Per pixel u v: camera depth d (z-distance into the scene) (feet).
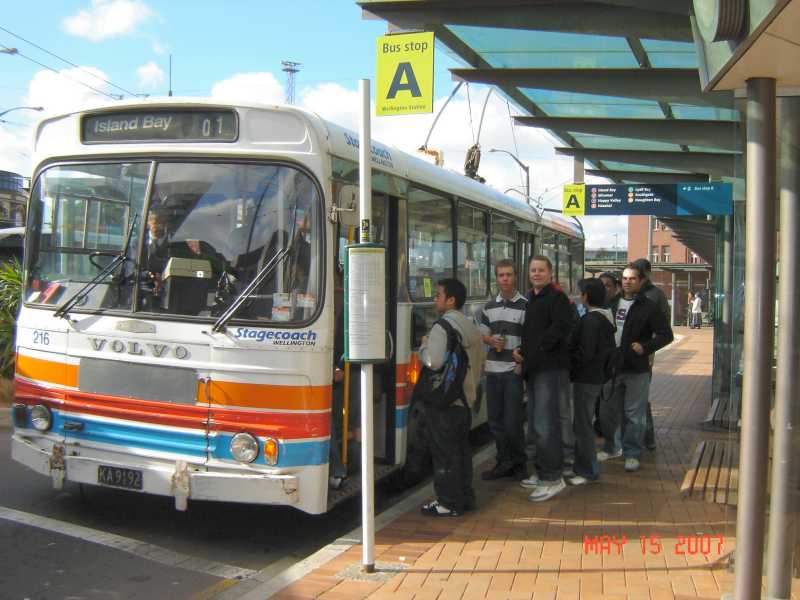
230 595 16.24
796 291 14.34
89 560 18.17
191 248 19.06
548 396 22.81
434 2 21.15
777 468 14.53
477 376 21.62
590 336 24.56
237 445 18.07
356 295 16.26
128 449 19.01
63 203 20.61
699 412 41.68
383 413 22.93
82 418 19.62
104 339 19.36
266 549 19.71
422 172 25.70
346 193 19.22
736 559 14.11
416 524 20.53
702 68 14.53
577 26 21.15
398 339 23.12
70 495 23.49
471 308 30.76
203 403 18.33
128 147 19.72
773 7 10.46
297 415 18.06
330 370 18.53
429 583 16.20
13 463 27.17
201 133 19.25
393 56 17.88
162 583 16.94
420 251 25.43
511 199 38.24
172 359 18.65
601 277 32.30
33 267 20.95
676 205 35.01
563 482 23.30
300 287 18.43
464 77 27.84
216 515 22.31
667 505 22.68
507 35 23.88
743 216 19.89
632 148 40.06
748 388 13.89
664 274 208.03
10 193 142.41
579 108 32.63
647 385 27.32
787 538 14.52
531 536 19.61
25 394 20.54
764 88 13.66
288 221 18.66
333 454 19.72
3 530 19.94
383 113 17.97
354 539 19.16
